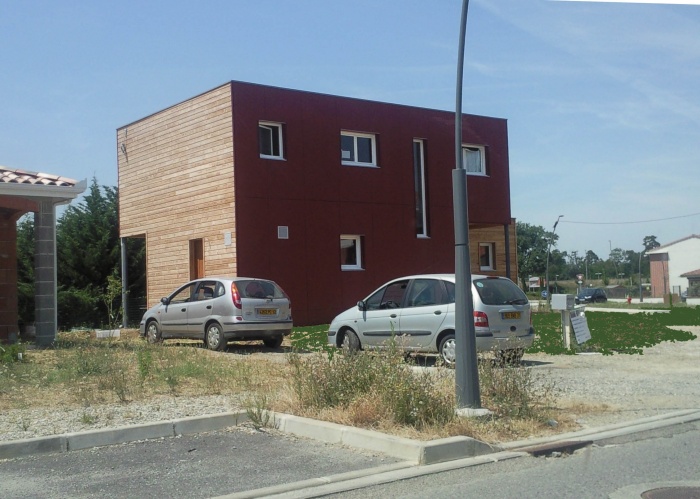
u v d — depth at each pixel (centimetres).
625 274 11750
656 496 621
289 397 975
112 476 687
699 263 8056
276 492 641
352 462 737
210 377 1143
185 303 1695
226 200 2228
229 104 2223
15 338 1650
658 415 963
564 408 991
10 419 866
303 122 2366
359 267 2494
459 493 632
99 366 1185
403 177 2598
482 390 922
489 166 2859
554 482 665
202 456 760
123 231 2684
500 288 1359
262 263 2242
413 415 838
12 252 1664
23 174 1603
